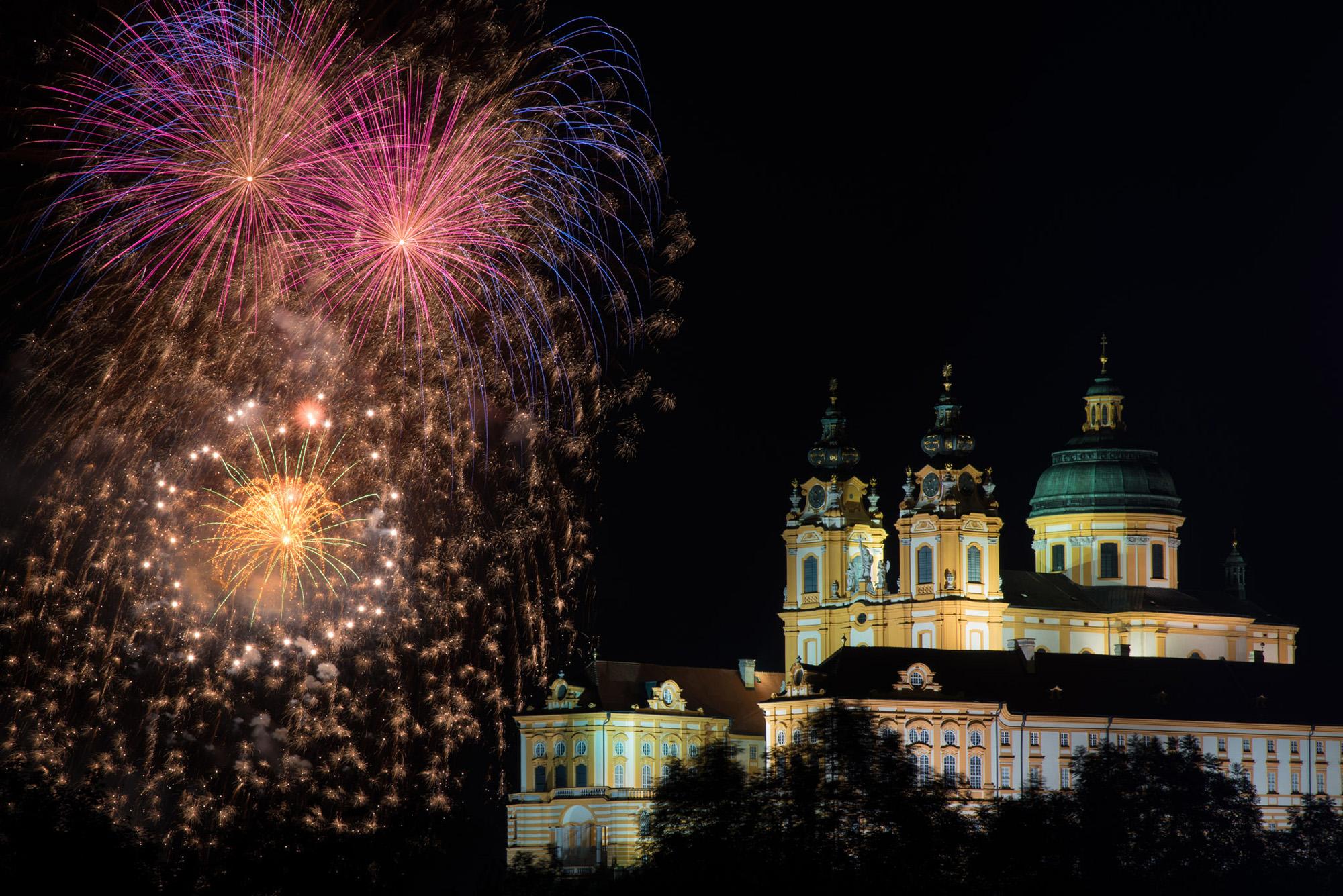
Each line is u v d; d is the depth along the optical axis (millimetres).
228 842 110438
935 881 101250
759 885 96000
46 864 93062
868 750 108250
